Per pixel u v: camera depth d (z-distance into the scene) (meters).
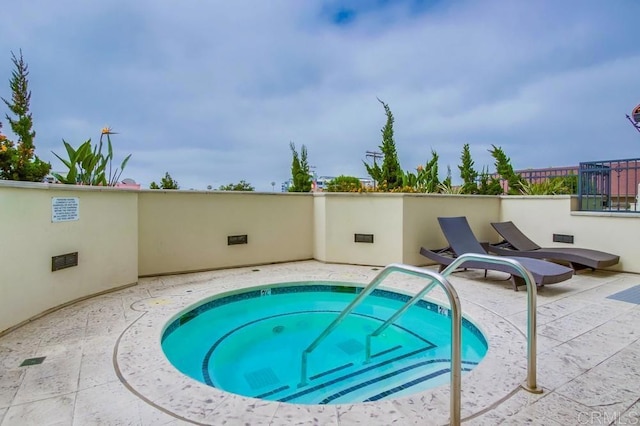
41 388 2.19
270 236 6.62
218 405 2.02
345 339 3.87
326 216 6.72
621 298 4.25
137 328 3.24
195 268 5.82
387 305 4.91
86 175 5.00
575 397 2.11
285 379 3.01
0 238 3.02
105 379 2.31
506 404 2.03
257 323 4.38
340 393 2.76
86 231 4.16
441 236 6.70
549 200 6.82
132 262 4.89
